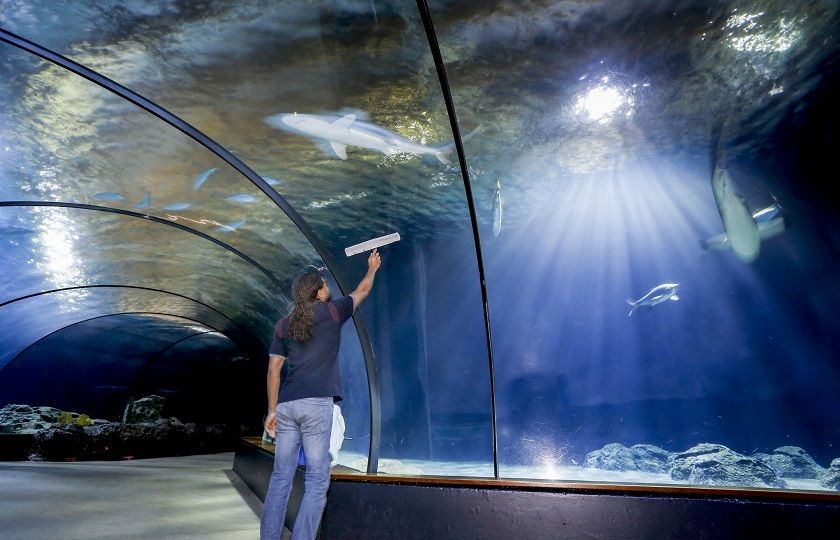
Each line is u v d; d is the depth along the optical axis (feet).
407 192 32.55
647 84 28.14
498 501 10.21
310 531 9.77
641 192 62.95
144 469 35.99
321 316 10.95
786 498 8.11
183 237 28.99
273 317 40.06
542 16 19.40
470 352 87.25
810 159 54.29
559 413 130.72
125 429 47.98
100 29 14.12
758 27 25.64
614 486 9.32
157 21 14.08
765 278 97.91
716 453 29.27
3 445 39.70
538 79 23.88
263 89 17.46
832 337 96.48
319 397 10.41
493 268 111.14
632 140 37.60
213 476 32.58
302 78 17.51
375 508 11.50
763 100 36.88
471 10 18.07
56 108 17.34
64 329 45.01
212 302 43.09
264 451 23.79
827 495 7.90
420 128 22.85
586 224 84.79
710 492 8.58
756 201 63.36
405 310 75.25
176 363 60.70
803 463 36.73
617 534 9.00
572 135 32.78
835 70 33.86
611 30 21.58
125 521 16.76
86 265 32.09
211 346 61.11
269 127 19.48
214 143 19.62
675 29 23.41
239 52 15.72
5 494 21.52
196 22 14.34
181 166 21.42
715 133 41.47
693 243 100.32
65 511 18.25
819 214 69.31
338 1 14.94
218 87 16.98
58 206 24.08
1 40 14.33
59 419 48.78
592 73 24.67
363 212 30.89
